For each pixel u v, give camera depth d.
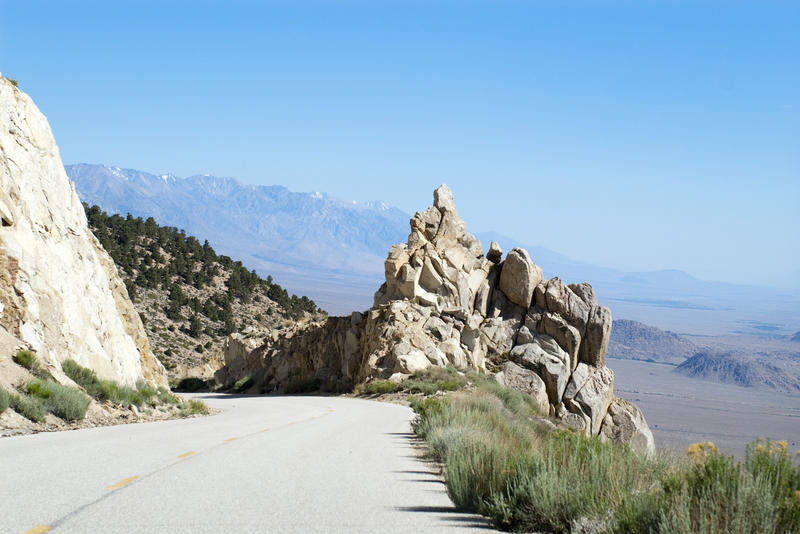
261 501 9.91
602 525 8.40
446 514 10.04
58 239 28.95
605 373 57.38
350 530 8.46
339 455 16.27
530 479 9.94
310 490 11.12
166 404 32.00
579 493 9.16
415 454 17.55
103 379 27.23
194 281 134.50
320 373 67.06
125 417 24.62
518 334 58.34
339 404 44.00
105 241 128.50
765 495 7.14
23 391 19.97
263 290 148.62
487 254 64.50
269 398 57.41
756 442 8.30
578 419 54.06
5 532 7.43
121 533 7.71
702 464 8.48
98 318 30.28
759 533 6.87
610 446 11.05
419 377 52.25
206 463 13.44
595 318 57.84
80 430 19.17
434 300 58.72
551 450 10.86
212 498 9.91
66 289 27.80
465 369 54.16
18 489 9.70
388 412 35.47
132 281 121.31
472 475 10.88
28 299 24.06
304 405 42.84
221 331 118.75
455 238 63.41
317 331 72.25
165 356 100.31
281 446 17.45
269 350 80.75
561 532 9.09
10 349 21.95
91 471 11.60
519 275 59.34
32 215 26.98
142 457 13.77
